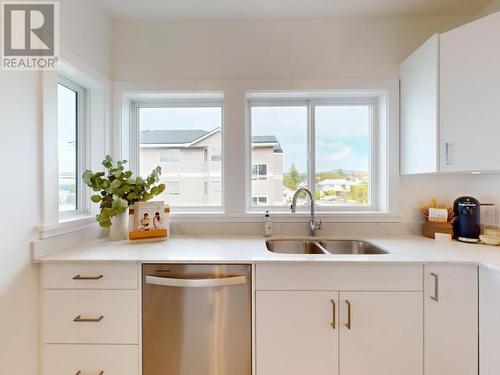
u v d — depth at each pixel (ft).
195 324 4.55
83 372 4.50
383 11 6.23
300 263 4.48
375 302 4.48
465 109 4.93
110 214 5.71
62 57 4.93
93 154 6.28
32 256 4.37
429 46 5.35
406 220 6.50
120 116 6.59
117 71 6.57
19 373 4.15
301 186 7.00
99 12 6.06
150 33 6.57
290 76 6.51
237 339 4.56
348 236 6.46
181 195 7.09
